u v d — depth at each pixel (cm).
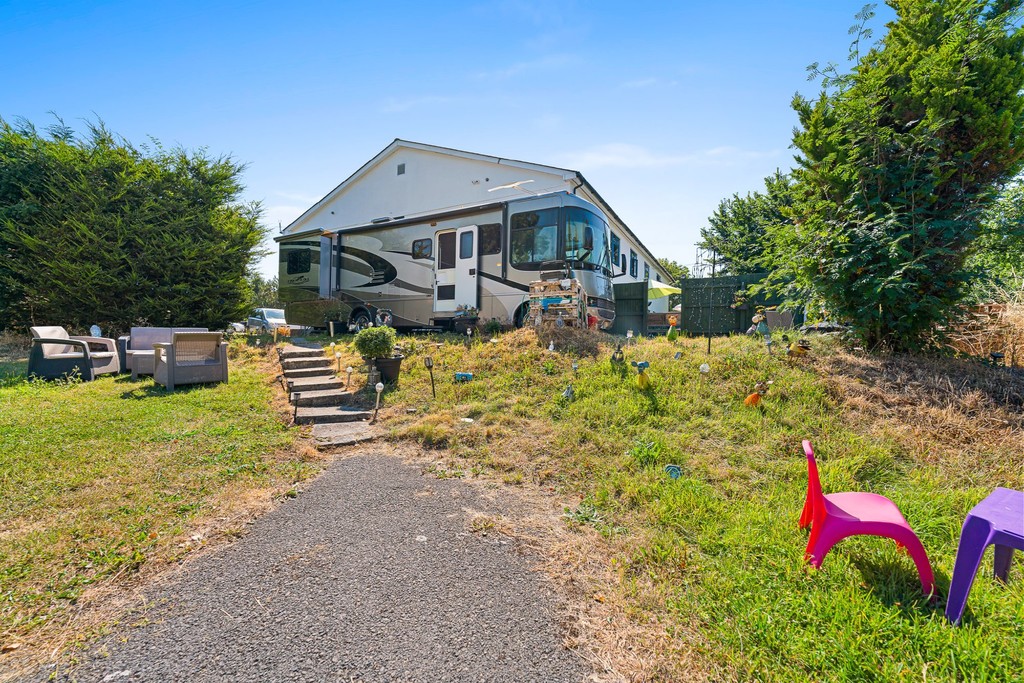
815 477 274
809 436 462
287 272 1471
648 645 223
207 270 1328
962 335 677
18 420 520
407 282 1198
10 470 395
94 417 545
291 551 305
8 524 319
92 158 1219
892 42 653
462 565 291
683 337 938
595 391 607
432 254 1150
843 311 655
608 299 1041
